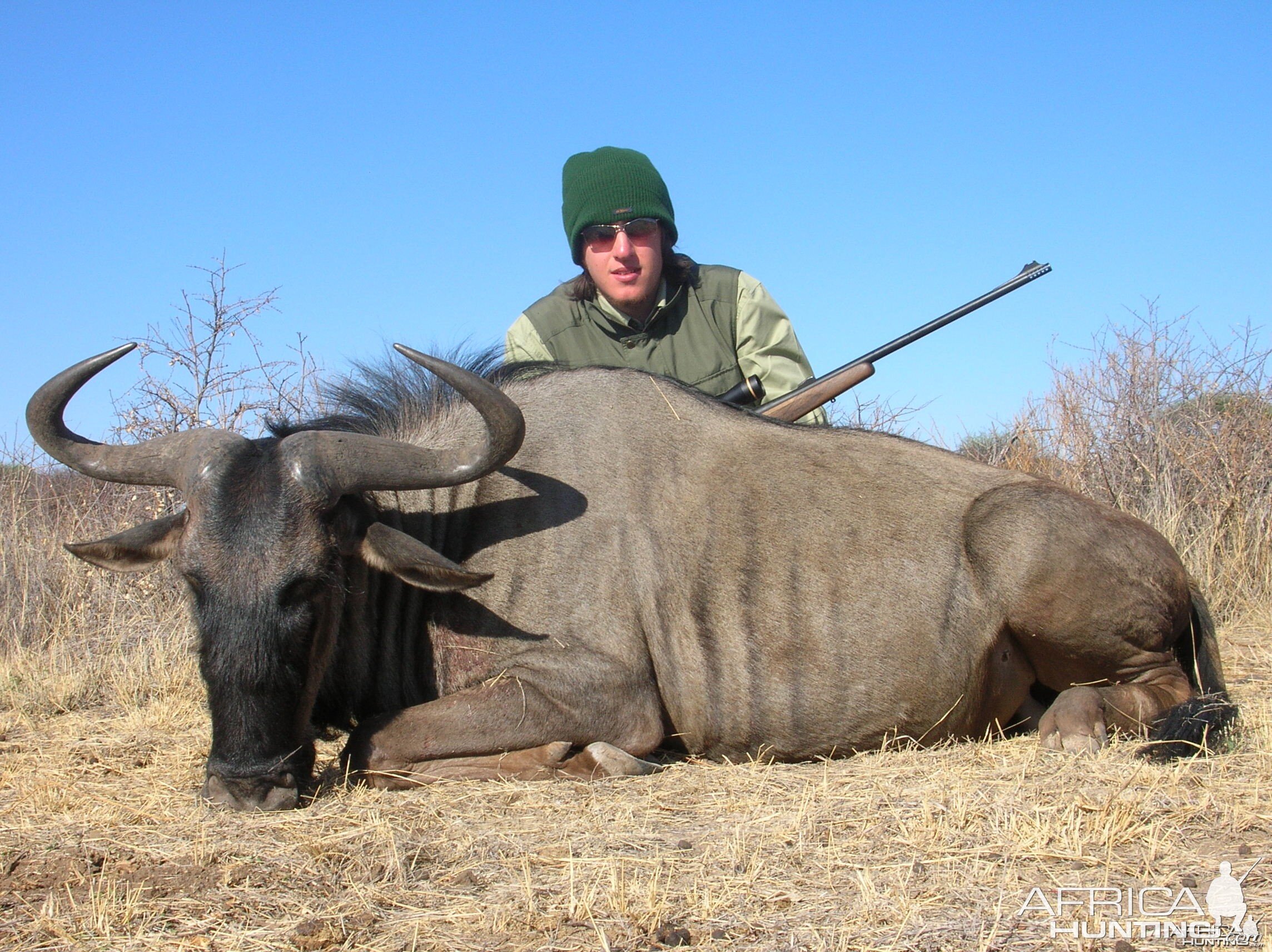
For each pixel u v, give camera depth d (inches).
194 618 67.7
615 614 75.6
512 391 82.3
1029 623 77.1
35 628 114.9
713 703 76.4
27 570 118.3
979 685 77.6
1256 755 70.5
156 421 124.3
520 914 52.7
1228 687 90.9
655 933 51.0
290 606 66.6
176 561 67.7
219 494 67.6
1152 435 138.6
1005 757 72.7
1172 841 58.3
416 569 71.4
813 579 77.1
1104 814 59.8
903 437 83.5
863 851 58.2
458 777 71.5
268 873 56.9
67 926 52.3
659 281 101.2
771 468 79.6
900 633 76.6
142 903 54.2
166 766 75.2
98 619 114.1
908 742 77.3
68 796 68.3
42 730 85.8
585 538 76.8
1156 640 77.4
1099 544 76.4
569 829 62.6
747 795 67.6
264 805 65.2
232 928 52.2
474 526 77.9
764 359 101.7
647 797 67.3
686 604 76.5
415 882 56.3
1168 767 68.2
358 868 57.6
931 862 56.8
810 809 64.0
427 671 76.4
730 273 102.7
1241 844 57.8
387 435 81.2
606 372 82.7
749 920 51.9
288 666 66.4
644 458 79.3
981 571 77.6
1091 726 73.9
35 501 130.6
